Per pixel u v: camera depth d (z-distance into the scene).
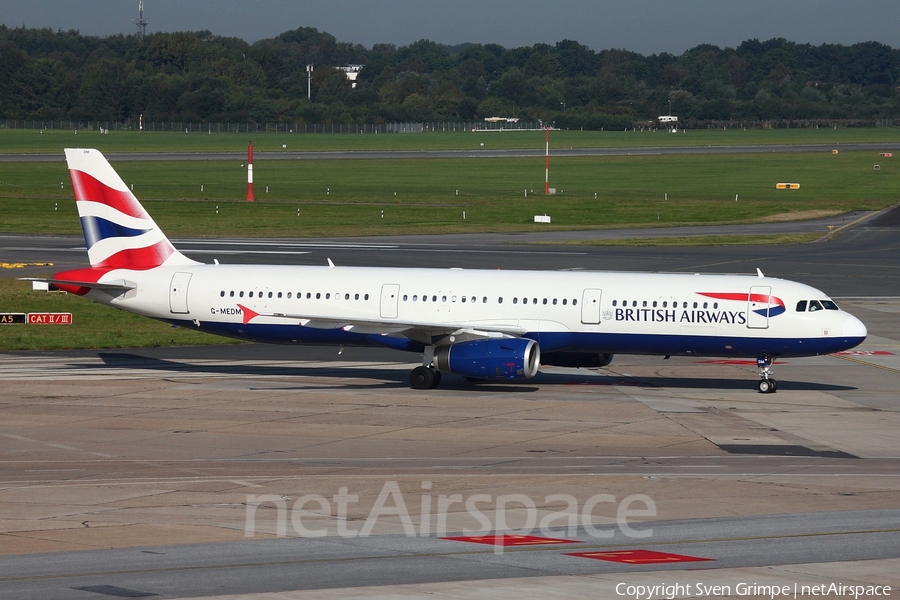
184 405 105.94
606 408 106.25
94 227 128.75
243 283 124.94
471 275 122.62
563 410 104.94
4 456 84.19
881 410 106.44
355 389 116.38
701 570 54.78
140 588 51.22
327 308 122.62
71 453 85.38
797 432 95.50
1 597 49.78
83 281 126.56
